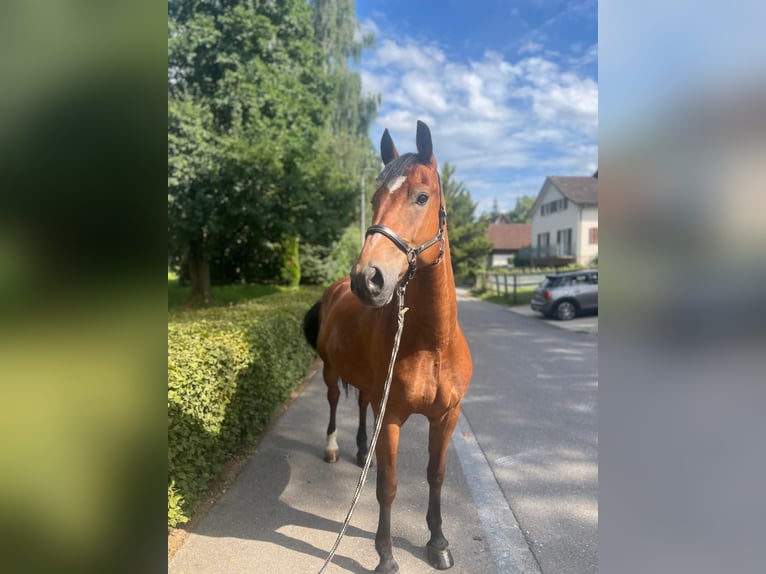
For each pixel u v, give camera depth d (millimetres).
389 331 2348
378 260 1776
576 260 29969
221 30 10602
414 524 2963
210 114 9953
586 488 3430
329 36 23078
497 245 45906
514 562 2588
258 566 2533
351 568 2533
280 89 11070
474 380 6691
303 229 11180
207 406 3107
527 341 10258
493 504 3203
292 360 6027
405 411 2377
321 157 12430
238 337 4055
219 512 3084
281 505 3186
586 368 7492
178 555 2613
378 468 2445
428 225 1952
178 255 12531
